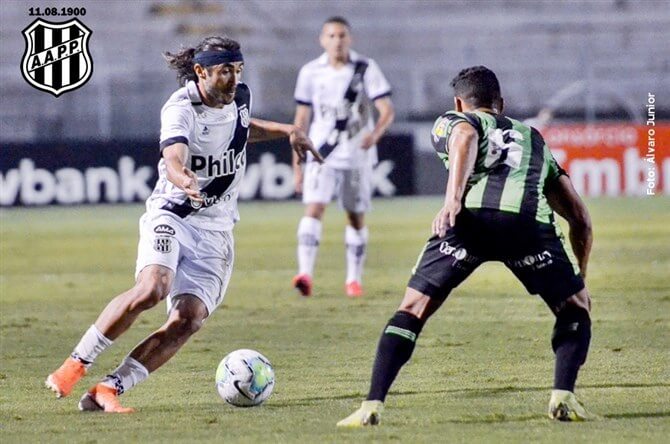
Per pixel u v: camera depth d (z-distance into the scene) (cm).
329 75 4428
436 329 3494
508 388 2483
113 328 2244
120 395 2459
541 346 3133
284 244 6525
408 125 9438
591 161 9100
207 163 2311
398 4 11738
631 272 4956
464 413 2161
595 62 11012
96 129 9750
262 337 3412
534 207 1998
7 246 6719
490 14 11700
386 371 2017
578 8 11706
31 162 8950
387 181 9325
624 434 1897
